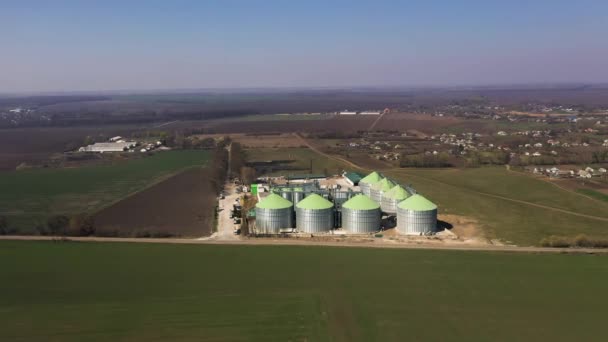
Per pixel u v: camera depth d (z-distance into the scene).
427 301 79.88
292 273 93.56
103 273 93.31
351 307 77.31
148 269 95.69
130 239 118.25
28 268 95.88
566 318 73.81
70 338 66.44
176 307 77.12
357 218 125.38
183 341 65.50
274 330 68.69
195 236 123.12
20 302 79.19
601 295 82.81
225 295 82.31
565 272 94.12
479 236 123.50
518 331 69.31
